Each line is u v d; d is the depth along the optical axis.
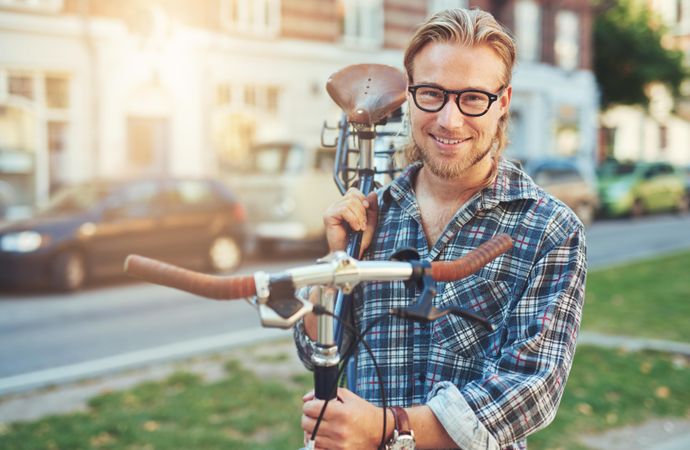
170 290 9.80
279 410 4.46
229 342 6.54
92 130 14.36
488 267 1.65
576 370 5.31
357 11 18.78
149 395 4.79
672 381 5.11
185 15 15.60
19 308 8.58
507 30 1.65
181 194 10.88
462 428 1.45
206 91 15.99
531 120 24.44
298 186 12.07
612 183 19.88
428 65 1.62
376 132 2.10
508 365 1.53
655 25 28.52
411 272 1.40
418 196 1.83
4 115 13.48
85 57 14.19
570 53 25.69
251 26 16.84
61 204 10.30
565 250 1.61
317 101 18.06
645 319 7.15
